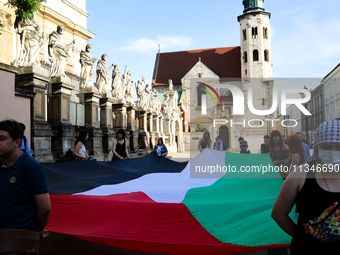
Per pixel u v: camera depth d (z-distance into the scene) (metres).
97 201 4.02
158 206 3.74
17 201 2.59
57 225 3.77
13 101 9.48
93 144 15.96
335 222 1.99
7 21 17.83
